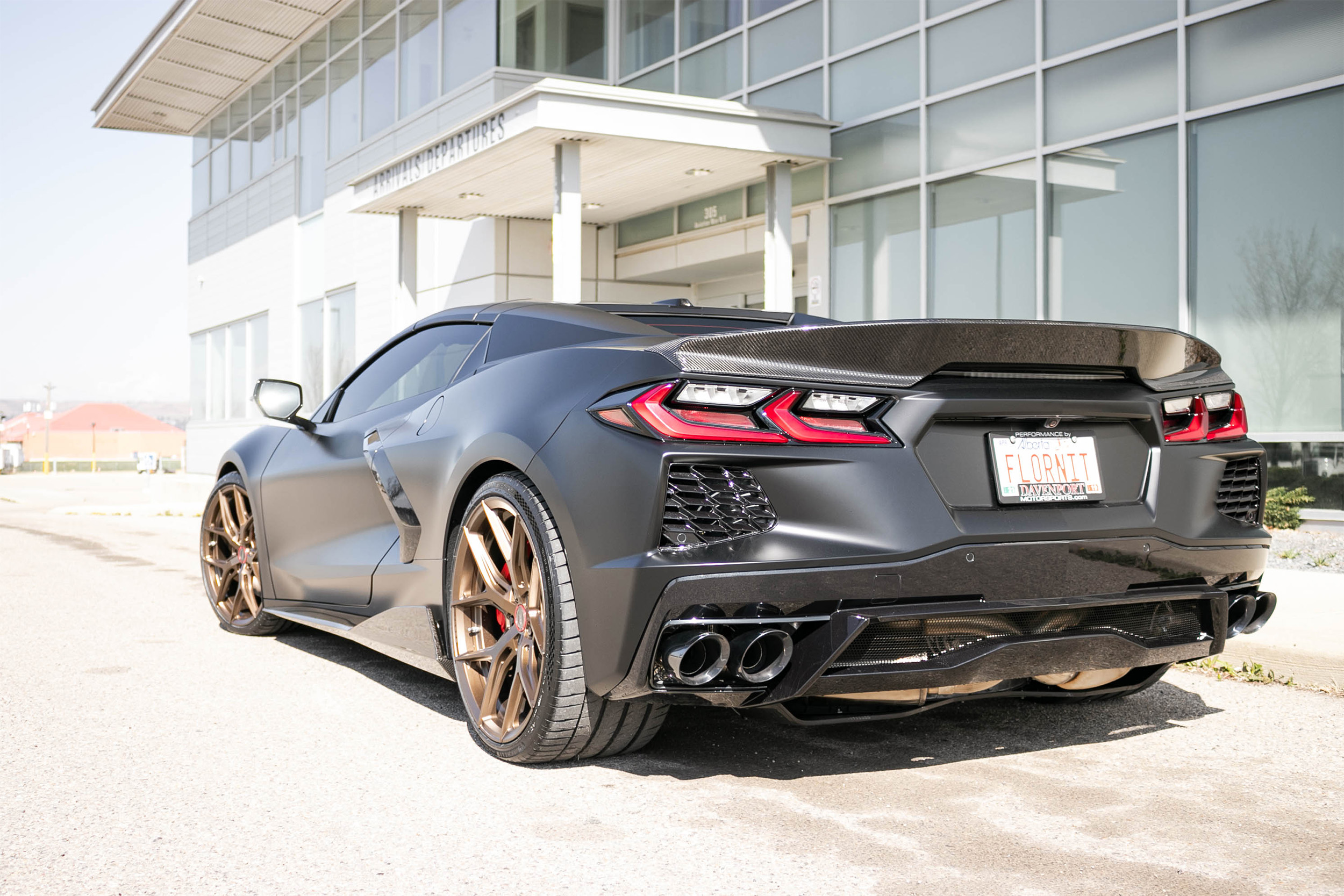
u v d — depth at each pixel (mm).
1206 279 8484
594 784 2584
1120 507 2607
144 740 2984
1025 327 2428
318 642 4508
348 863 2094
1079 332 2494
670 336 2561
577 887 1975
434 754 2844
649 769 2707
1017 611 2439
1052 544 2477
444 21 15852
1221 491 2791
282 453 4273
